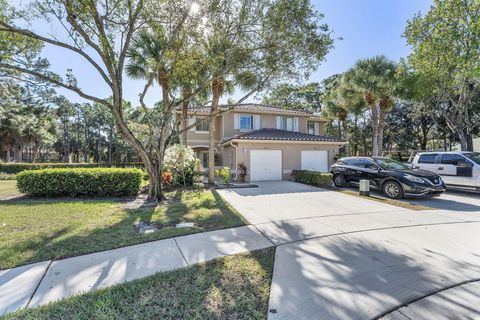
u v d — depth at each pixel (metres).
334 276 3.42
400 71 14.41
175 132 9.69
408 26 12.86
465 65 11.69
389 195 9.62
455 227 5.65
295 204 8.30
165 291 3.01
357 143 33.12
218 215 6.70
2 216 6.45
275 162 15.71
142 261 3.84
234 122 19.00
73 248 4.32
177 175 12.39
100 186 9.33
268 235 5.10
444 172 10.74
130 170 9.70
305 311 2.66
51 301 2.80
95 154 45.16
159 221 6.11
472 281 3.31
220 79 11.04
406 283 3.25
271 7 7.98
